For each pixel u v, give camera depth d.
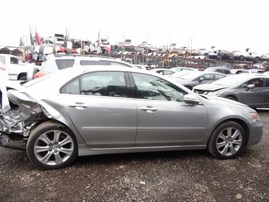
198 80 13.52
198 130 4.39
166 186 3.52
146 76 4.29
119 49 47.50
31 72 11.08
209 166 4.22
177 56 42.28
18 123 3.89
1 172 3.74
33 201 3.07
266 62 41.62
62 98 3.82
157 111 4.15
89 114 3.86
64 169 3.89
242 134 4.62
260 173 4.02
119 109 3.97
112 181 3.60
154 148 4.28
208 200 3.23
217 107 4.53
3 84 4.00
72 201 3.10
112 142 4.03
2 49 32.16
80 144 3.93
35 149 3.75
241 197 3.32
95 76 4.06
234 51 43.44
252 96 9.34
